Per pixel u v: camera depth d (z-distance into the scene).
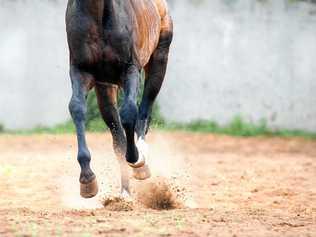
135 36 9.95
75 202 11.41
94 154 17.53
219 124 24.64
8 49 24.41
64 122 24.44
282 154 19.22
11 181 13.62
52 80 24.59
